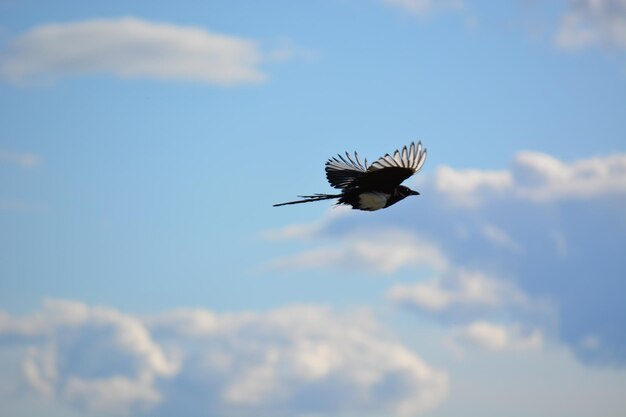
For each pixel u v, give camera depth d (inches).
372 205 1224.2
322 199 1206.9
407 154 1194.0
